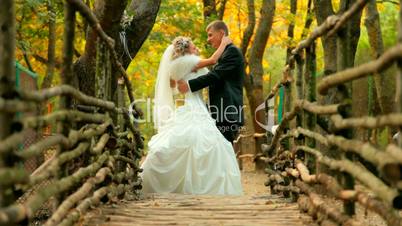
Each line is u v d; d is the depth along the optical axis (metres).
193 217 6.04
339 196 4.61
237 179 9.43
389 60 3.33
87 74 9.17
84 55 9.17
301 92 6.87
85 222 5.23
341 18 4.48
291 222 5.72
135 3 10.28
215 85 9.92
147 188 9.35
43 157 7.80
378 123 3.56
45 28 15.78
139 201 7.51
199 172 9.26
